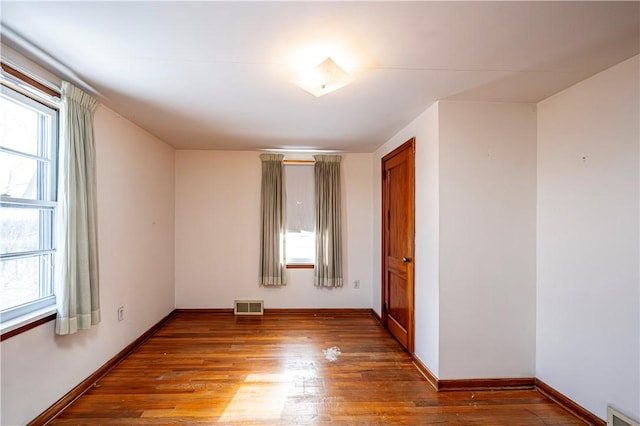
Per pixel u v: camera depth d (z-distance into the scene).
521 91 2.27
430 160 2.58
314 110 2.66
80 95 2.13
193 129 3.26
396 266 3.38
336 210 4.29
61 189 2.00
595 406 1.98
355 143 3.85
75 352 2.21
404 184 3.15
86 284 2.14
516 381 2.46
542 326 2.42
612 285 1.89
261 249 4.25
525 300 2.48
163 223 3.82
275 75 2.00
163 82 2.11
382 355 2.98
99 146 2.49
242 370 2.66
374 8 1.35
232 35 1.56
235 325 3.79
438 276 2.45
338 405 2.18
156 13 1.39
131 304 3.01
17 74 1.74
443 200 2.45
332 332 3.59
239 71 1.95
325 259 4.28
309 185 4.37
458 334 2.44
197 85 2.16
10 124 1.82
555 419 2.07
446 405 2.21
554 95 2.33
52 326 1.99
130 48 1.69
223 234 4.29
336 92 2.29
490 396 2.34
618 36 1.57
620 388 1.84
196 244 4.25
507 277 2.48
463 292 2.46
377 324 3.88
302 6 1.34
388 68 1.92
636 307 1.76
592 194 2.02
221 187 4.29
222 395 2.28
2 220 1.78
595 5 1.33
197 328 3.68
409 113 2.75
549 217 2.37
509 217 2.48
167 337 3.39
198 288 4.26
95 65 1.88
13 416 1.73
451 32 1.54
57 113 2.10
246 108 2.61
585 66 1.89
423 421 2.03
